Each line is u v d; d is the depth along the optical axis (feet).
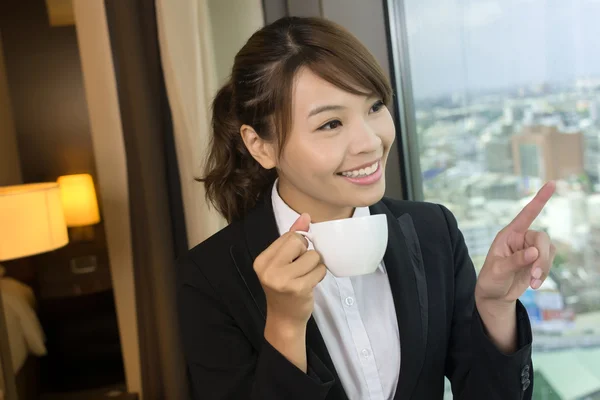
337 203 2.61
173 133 5.23
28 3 9.86
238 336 2.84
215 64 5.24
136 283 5.84
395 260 2.90
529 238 2.42
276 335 2.35
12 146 10.05
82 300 9.96
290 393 2.31
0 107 9.91
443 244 3.13
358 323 2.88
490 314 2.65
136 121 5.08
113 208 8.86
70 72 10.09
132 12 4.95
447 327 3.00
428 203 3.37
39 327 9.05
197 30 4.88
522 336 2.64
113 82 8.28
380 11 4.42
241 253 2.93
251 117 2.76
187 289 2.98
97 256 9.97
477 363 2.68
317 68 2.44
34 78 10.03
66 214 9.71
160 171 5.16
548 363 4.97
